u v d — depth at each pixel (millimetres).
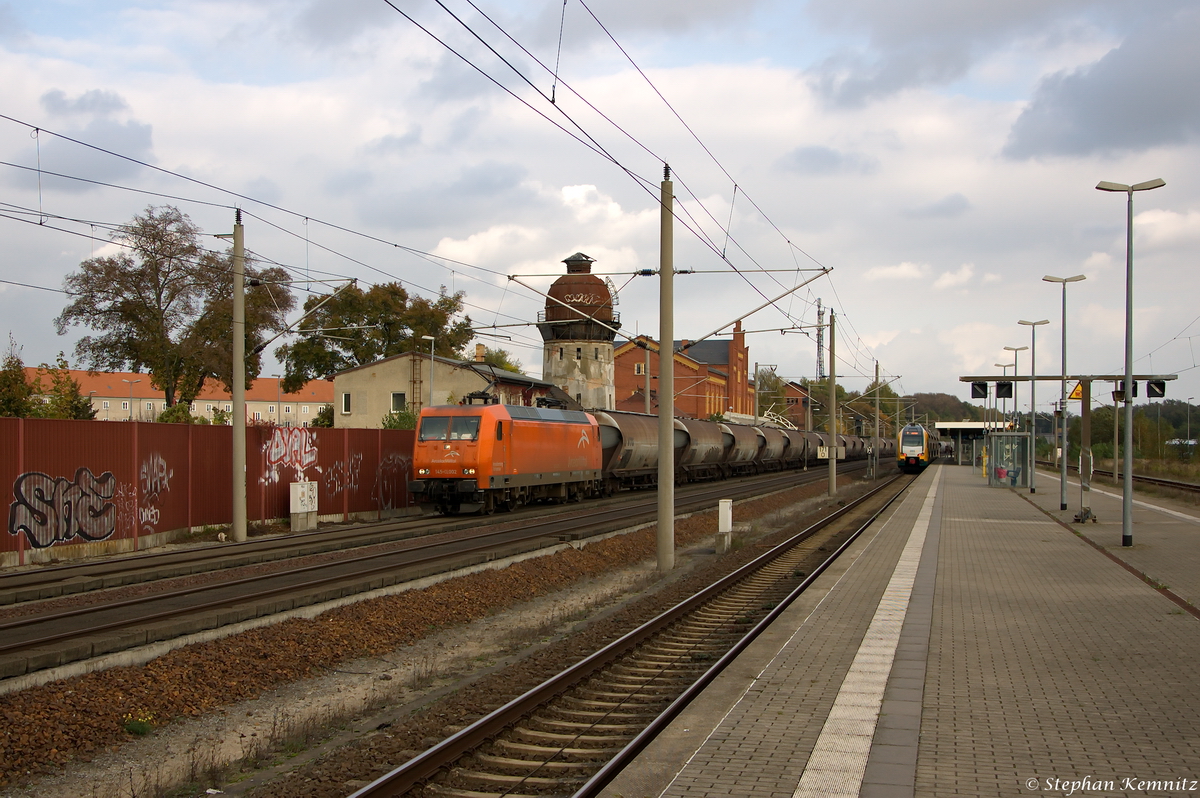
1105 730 7363
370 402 58031
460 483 27500
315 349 65062
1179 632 11180
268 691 10164
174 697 9328
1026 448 48125
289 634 11508
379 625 12680
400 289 67562
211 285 54031
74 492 19250
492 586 15766
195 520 23031
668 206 18828
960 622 11898
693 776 6379
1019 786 6125
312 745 8195
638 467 41375
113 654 9711
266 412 102812
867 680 8977
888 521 27297
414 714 8797
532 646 12312
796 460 72062
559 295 61500
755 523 28594
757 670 9438
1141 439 82312
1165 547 20359
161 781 7391
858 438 92438
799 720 7691
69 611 12266
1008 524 26203
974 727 7457
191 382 53562
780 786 6160
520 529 23203
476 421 27812
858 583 15242
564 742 7570
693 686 8609
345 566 16719
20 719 8117
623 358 89938
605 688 9367
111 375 89562
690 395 86625
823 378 89562
